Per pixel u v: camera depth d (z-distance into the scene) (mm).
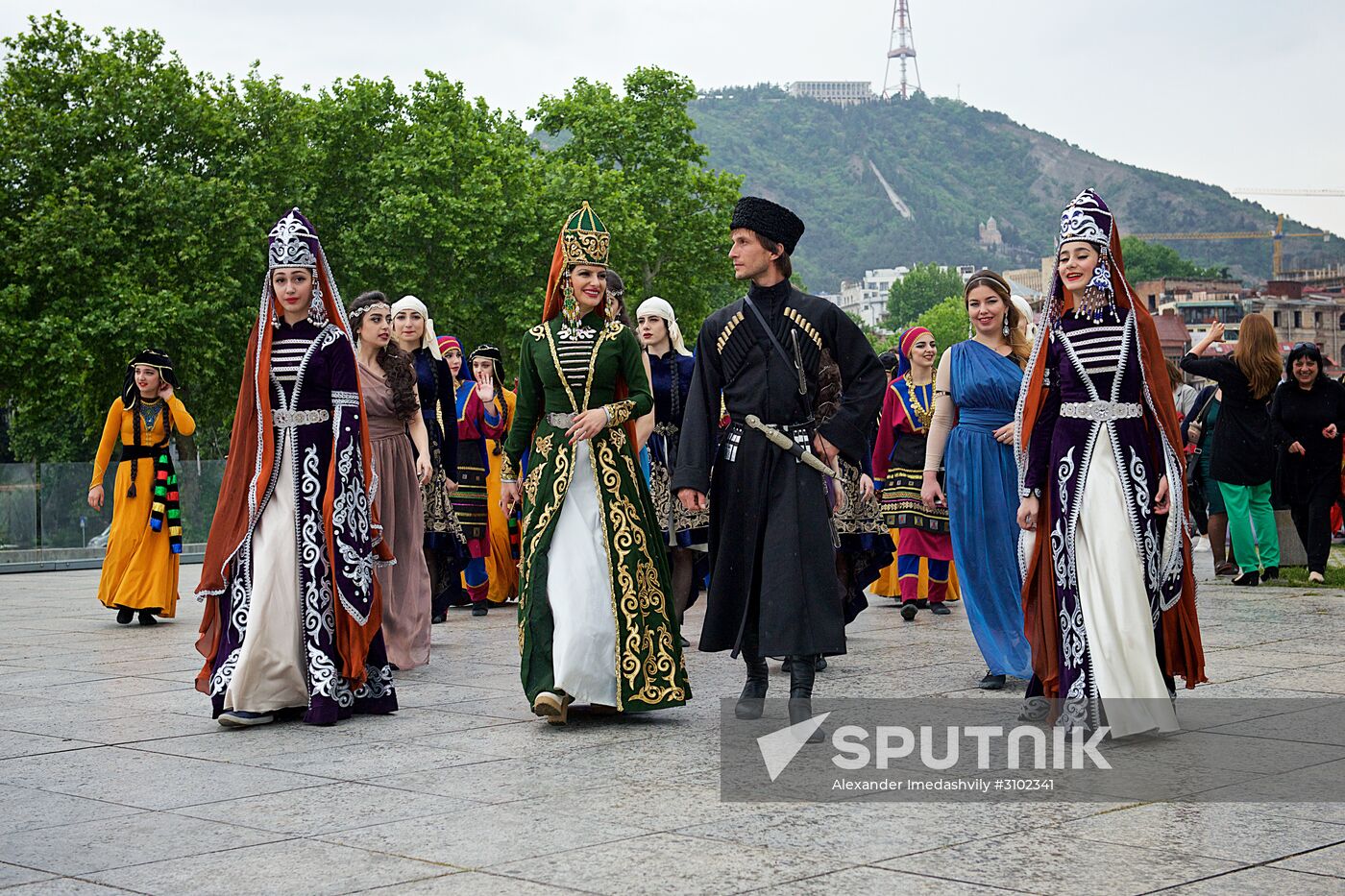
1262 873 3625
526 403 6355
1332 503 12500
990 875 3637
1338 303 137125
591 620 5969
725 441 6027
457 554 10102
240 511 6277
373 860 3900
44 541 22344
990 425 7133
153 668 8266
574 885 3600
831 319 5996
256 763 5344
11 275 35594
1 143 35469
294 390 6348
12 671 8164
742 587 5973
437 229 42250
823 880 3613
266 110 40156
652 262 50969
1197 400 14578
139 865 3902
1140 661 5441
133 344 35031
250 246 37656
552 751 5438
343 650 6238
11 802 4715
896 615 10672
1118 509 5566
